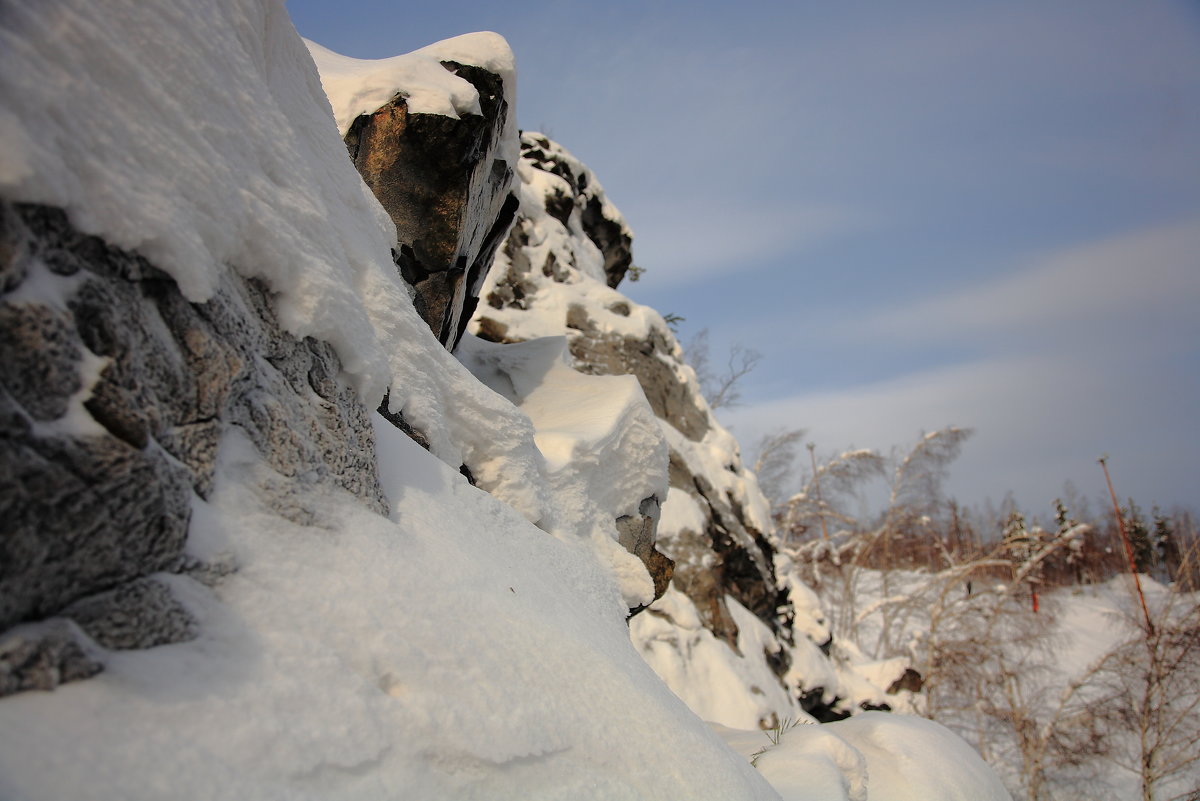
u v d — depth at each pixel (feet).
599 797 7.40
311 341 8.76
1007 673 62.39
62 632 4.73
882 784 16.78
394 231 14.40
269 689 5.57
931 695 60.95
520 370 26.68
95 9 5.77
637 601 17.89
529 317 46.29
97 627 5.01
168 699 4.98
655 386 48.24
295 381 8.35
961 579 72.64
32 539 4.58
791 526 86.74
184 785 4.59
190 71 6.91
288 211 8.48
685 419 49.14
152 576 5.57
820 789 14.06
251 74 8.31
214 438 6.71
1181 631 57.72
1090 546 148.46
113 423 5.30
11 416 4.53
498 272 47.19
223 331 7.05
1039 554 72.74
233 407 7.14
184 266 6.29
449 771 6.37
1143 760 55.31
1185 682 58.08
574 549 15.72
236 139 7.69
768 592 46.19
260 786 4.97
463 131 19.29
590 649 9.50
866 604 93.25
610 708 8.57
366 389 9.70
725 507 45.65
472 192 20.44
